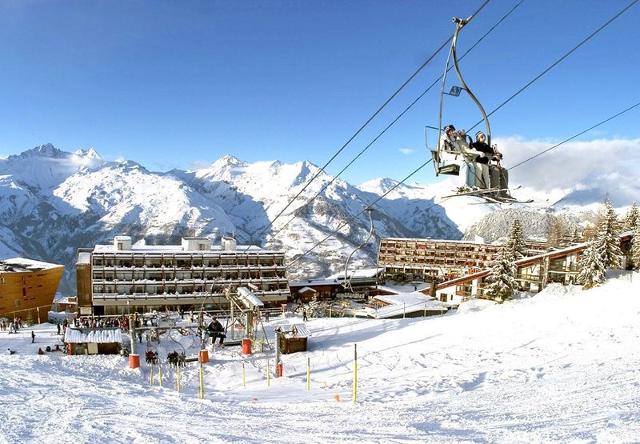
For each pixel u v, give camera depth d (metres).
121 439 14.65
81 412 19.88
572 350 33.38
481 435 13.91
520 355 34.50
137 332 49.62
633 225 91.50
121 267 86.81
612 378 23.11
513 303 60.03
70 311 100.38
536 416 16.39
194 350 49.19
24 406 21.41
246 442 13.98
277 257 94.94
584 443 11.83
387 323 56.06
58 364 42.22
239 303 60.09
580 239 98.81
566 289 68.06
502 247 84.44
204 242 96.31
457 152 13.30
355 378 24.28
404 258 129.12
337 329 55.97
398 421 17.28
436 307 68.75
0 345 50.28
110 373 41.19
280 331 46.44
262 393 32.50
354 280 117.44
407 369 35.56
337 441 13.95
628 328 37.03
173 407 22.80
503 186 13.43
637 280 58.25
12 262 95.19
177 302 86.19
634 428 12.91
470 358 35.84
